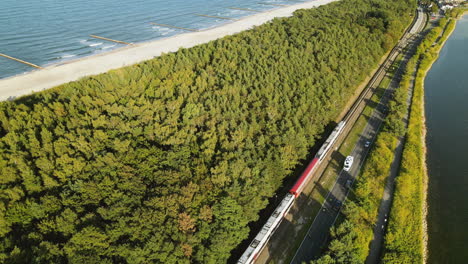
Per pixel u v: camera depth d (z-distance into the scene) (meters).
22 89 161.12
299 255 96.00
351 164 129.62
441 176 130.38
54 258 78.44
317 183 121.75
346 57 190.62
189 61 177.88
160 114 129.75
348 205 101.44
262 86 150.62
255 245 90.94
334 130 141.50
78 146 108.12
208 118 128.75
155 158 104.88
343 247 87.06
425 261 97.69
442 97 188.38
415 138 144.62
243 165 105.56
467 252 101.12
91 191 92.38
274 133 123.19
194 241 85.44
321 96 154.75
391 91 189.25
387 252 94.81
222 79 158.00
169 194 93.00
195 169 103.00
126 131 118.12
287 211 106.62
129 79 156.88
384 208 110.69
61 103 134.50
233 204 91.62
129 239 83.75
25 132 116.00
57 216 84.00
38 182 97.56
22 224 87.88
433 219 111.44
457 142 150.25
